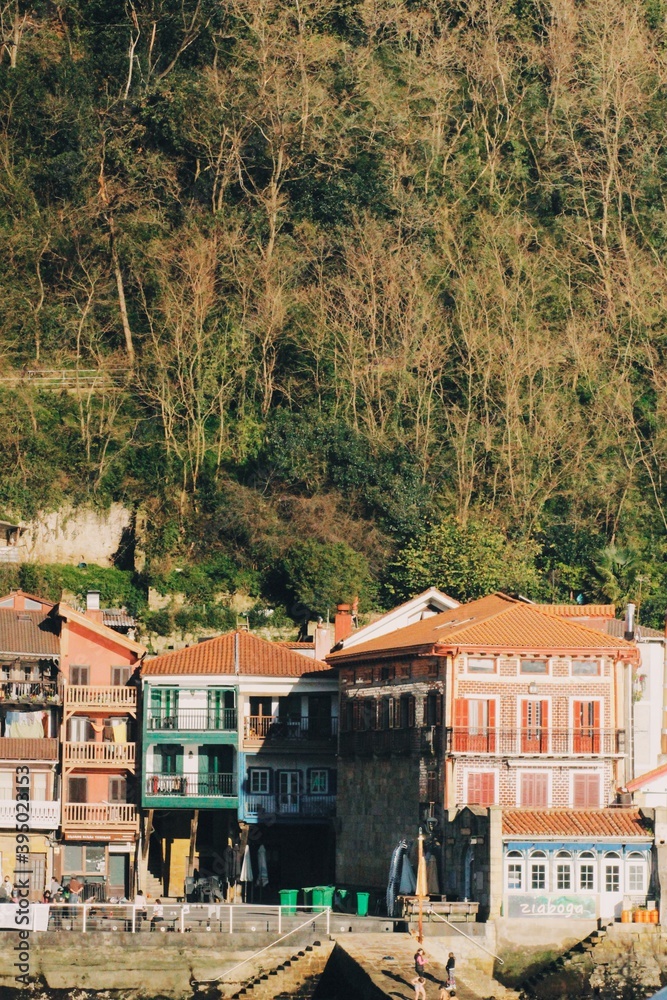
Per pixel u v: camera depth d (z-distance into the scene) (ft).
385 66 614.75
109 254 560.61
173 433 516.32
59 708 388.37
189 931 313.12
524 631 355.56
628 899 320.70
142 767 381.19
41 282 553.23
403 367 524.11
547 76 624.18
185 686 384.27
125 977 309.22
